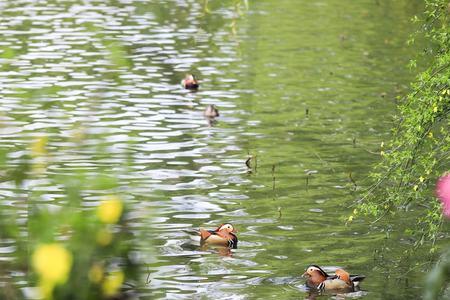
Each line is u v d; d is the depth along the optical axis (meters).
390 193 13.34
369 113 23.50
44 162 5.07
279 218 15.49
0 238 4.13
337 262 13.48
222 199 16.38
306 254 13.78
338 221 15.41
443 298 11.70
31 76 25.66
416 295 12.16
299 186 17.42
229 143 20.47
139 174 17.38
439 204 12.66
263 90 26.14
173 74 27.50
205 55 30.58
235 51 31.50
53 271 3.61
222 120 22.52
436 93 12.24
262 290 12.21
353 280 12.54
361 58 30.75
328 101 24.89
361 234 14.78
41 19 35.12
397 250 14.01
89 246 3.79
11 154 17.69
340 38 34.31
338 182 17.67
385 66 29.42
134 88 25.22
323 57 30.92
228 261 13.28
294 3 42.75
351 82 27.23
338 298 12.07
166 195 16.27
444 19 13.02
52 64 27.44
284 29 36.03
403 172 12.88
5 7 37.72
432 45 32.38
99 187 4.29
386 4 42.56
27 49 29.48
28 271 3.86
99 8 38.38
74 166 17.08
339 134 21.50
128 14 37.19
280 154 19.70
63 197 14.24
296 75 28.22
